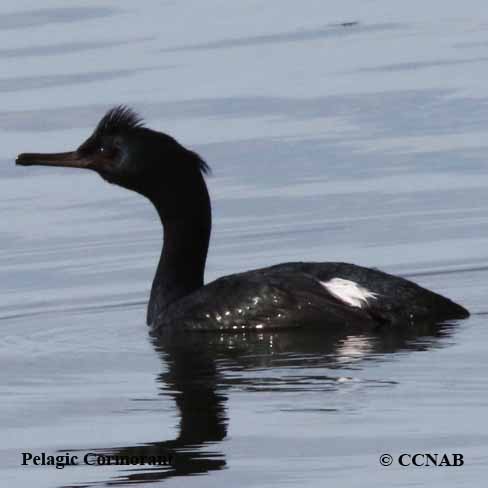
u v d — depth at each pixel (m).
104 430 11.95
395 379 12.62
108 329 15.20
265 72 22.89
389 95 21.91
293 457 11.13
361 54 23.52
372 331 14.09
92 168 15.80
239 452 11.29
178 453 11.35
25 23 25.44
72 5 26.22
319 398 12.29
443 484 10.59
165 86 22.45
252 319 14.47
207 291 14.84
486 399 12.05
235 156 20.30
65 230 18.58
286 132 20.89
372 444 11.26
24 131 21.17
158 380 13.14
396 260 17.06
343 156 20.14
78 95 22.25
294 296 14.43
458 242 17.47
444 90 21.94
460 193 18.83
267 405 12.20
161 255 15.79
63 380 13.34
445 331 13.96
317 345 13.81
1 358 14.17
